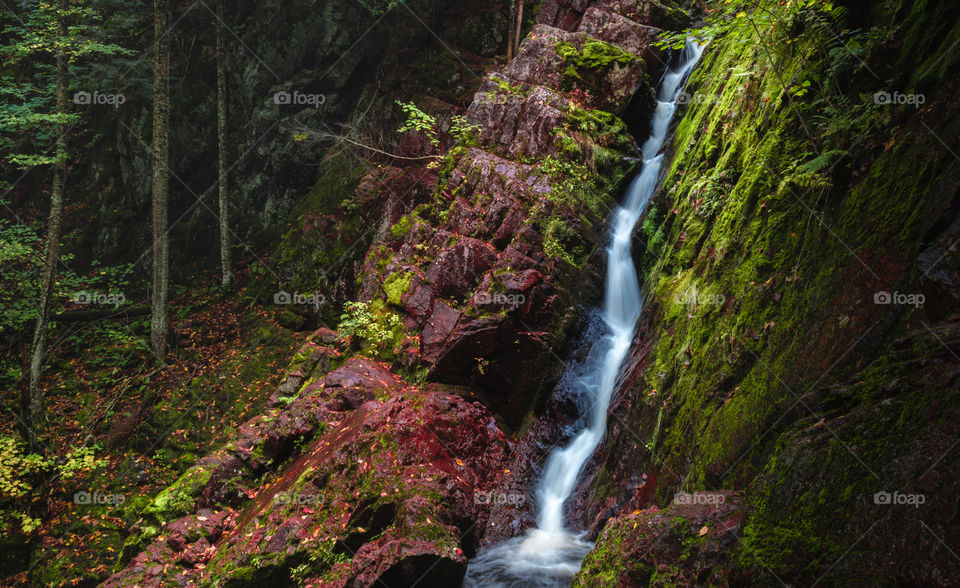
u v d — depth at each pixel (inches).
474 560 245.6
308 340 425.4
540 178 362.0
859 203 176.6
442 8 566.9
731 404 193.9
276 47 576.7
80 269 581.0
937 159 153.2
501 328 315.6
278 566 234.7
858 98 193.2
